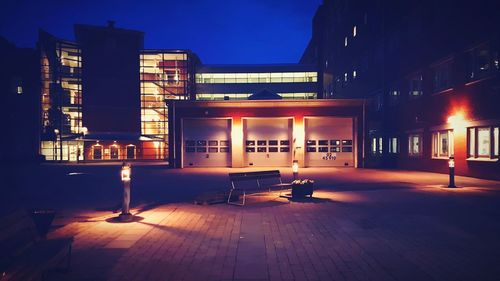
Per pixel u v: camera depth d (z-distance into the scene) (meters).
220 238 7.50
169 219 9.50
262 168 29.58
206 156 31.02
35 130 42.59
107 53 45.34
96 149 45.19
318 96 63.88
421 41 25.80
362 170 27.41
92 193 15.44
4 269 3.54
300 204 11.93
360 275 5.31
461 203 12.03
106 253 6.35
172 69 48.53
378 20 34.34
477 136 20.28
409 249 6.70
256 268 5.61
